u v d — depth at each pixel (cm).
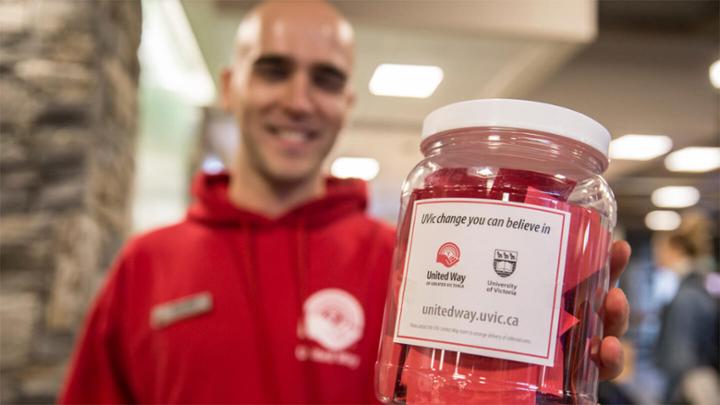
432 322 40
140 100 224
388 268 100
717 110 372
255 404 90
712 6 275
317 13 105
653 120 395
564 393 39
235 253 101
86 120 149
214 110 351
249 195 109
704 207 698
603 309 45
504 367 39
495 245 40
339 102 106
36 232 145
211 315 95
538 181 41
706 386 254
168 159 291
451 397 39
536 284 39
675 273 285
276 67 103
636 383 285
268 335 95
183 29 238
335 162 500
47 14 150
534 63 270
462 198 41
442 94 328
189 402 91
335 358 93
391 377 43
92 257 150
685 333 260
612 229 46
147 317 99
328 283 98
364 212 114
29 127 147
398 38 250
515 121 41
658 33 294
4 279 143
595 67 315
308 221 103
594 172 45
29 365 141
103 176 159
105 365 100
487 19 226
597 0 273
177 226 108
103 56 155
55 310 143
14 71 148
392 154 467
